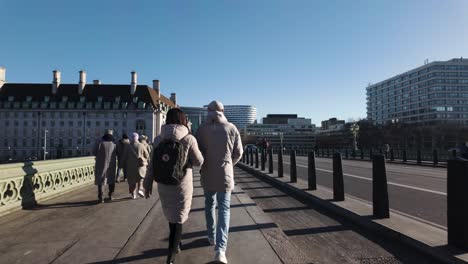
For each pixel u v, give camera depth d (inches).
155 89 5206.7
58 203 360.5
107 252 201.8
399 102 6815.9
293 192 476.4
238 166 1177.4
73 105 4783.5
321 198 378.0
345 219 308.7
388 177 655.8
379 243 237.0
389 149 1486.2
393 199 399.9
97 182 367.6
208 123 205.0
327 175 716.7
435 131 4148.6
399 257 209.3
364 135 4581.7
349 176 675.4
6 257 193.0
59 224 267.4
